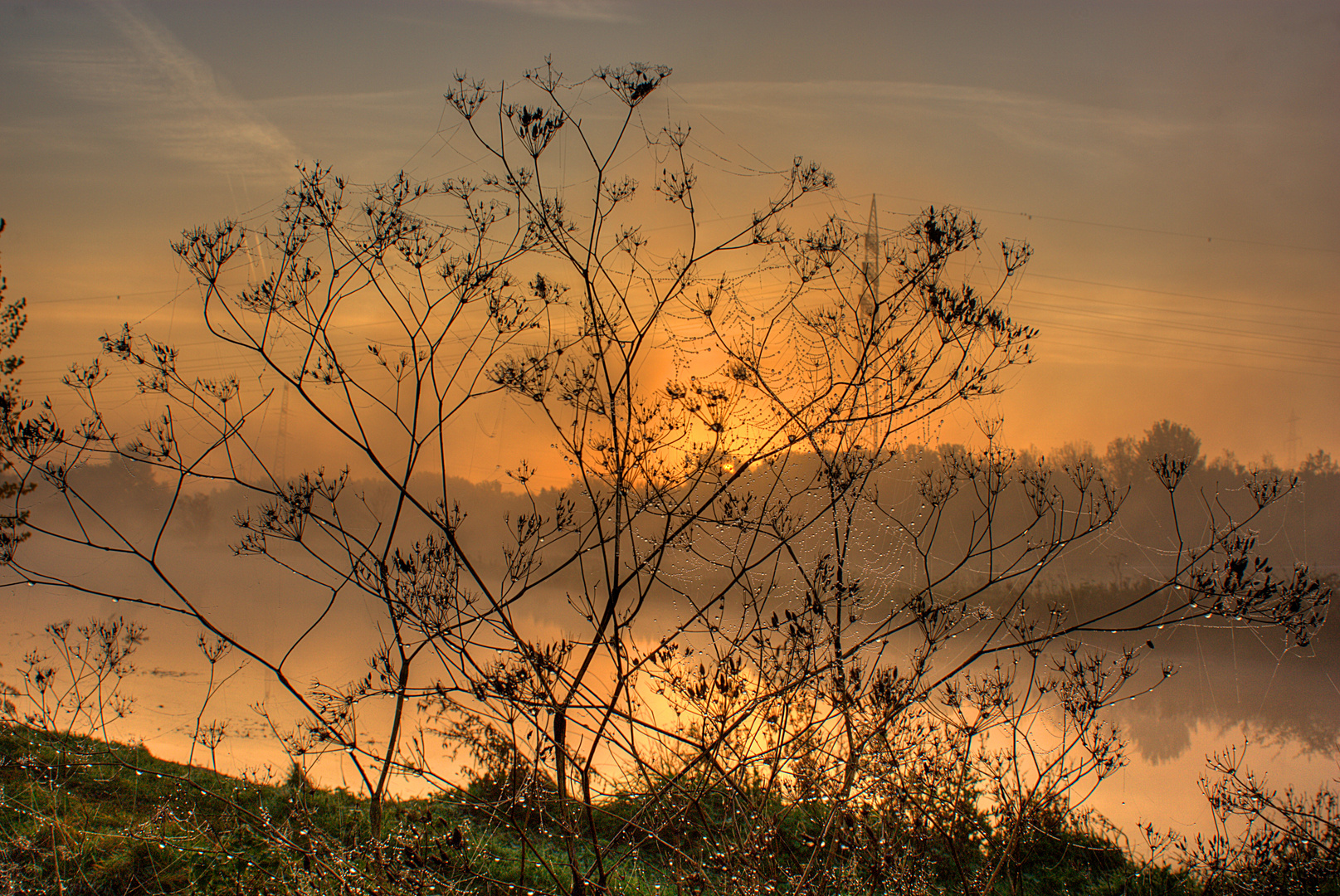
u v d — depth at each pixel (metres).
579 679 4.02
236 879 4.73
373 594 4.11
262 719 9.28
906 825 4.26
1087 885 5.60
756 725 4.11
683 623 4.23
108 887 4.59
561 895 4.23
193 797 6.22
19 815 5.32
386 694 3.98
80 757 6.27
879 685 3.92
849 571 4.81
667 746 4.34
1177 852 6.10
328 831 5.24
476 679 3.92
